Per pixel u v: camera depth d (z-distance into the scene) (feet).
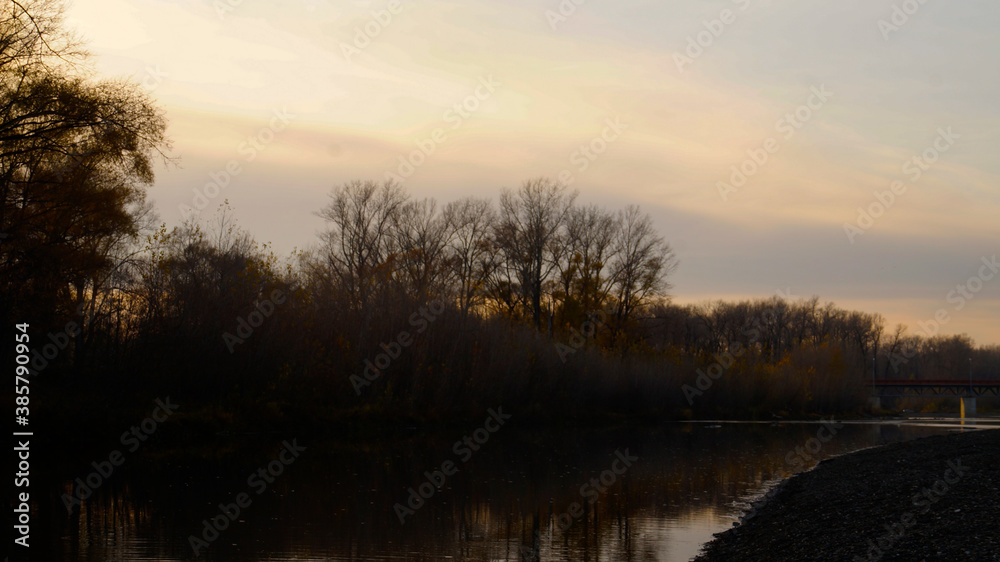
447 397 165.27
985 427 215.10
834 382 272.10
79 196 103.35
